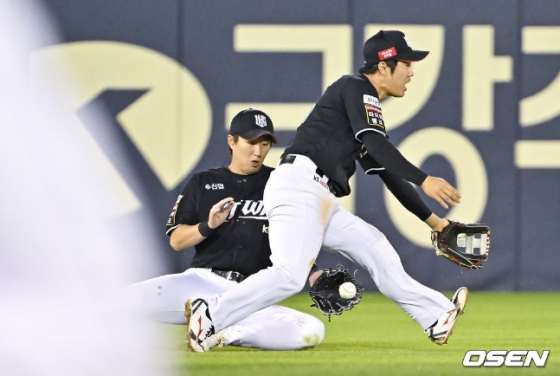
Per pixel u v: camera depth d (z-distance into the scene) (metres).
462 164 33.25
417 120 33.22
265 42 33.28
